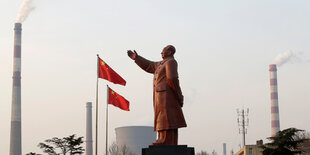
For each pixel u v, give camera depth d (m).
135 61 37.09
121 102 53.62
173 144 34.53
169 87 34.88
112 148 146.12
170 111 34.50
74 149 79.62
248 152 121.56
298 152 68.44
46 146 79.12
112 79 51.41
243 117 125.19
